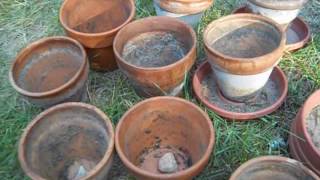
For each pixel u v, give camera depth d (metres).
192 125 1.62
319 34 2.28
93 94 2.06
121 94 2.04
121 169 1.74
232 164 1.73
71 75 1.96
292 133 1.66
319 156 1.47
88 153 1.69
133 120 1.60
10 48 2.38
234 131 1.83
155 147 1.78
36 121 1.54
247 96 1.90
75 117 1.61
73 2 2.11
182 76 1.82
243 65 1.66
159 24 1.94
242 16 1.90
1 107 2.03
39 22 2.54
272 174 1.44
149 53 2.01
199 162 1.40
